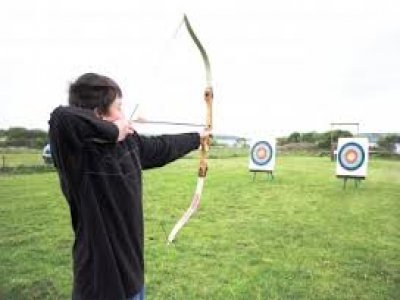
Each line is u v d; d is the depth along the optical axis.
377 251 4.30
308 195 7.33
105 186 1.34
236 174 10.12
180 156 1.72
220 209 6.22
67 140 1.29
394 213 5.96
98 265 1.34
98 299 1.35
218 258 4.11
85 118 1.29
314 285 3.46
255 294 3.30
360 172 7.97
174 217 5.76
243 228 5.18
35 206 6.55
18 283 3.58
